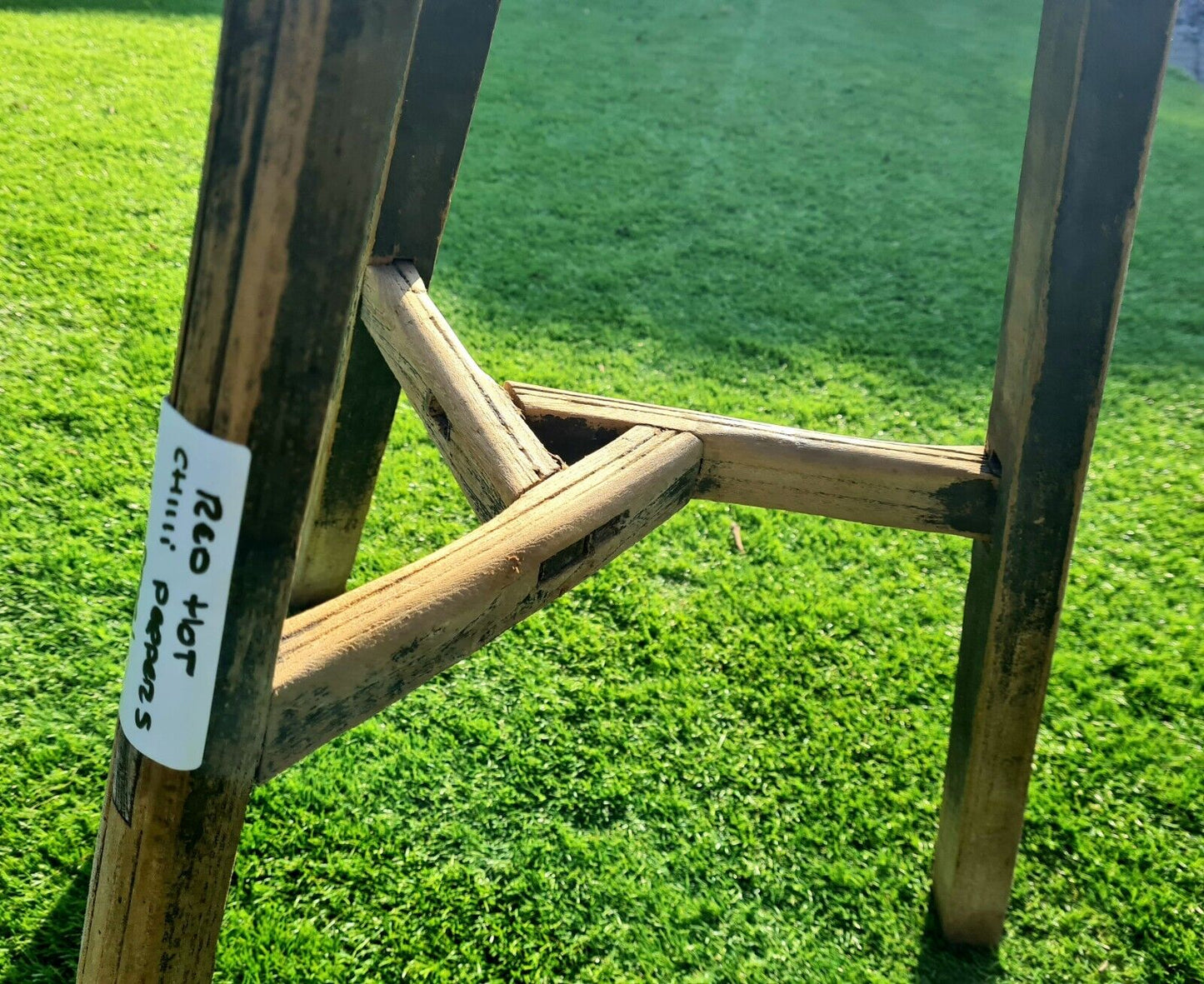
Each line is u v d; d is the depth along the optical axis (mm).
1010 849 1785
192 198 4352
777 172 5691
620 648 2514
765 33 8086
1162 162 6500
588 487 1255
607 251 4629
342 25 627
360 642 932
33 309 3402
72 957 1693
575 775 2166
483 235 4582
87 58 5672
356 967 1745
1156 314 4648
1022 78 7648
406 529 2820
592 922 1891
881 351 4102
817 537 3025
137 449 2879
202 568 764
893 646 2623
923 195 5582
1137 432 3750
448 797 2070
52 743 2049
